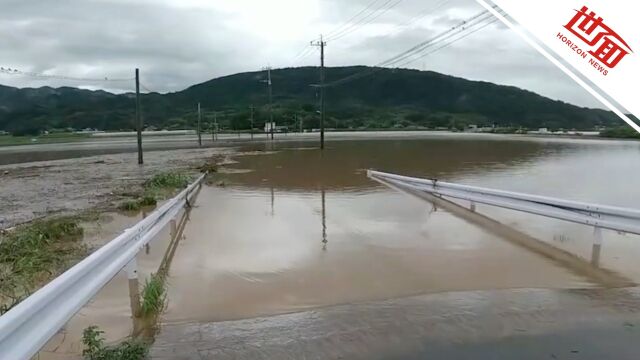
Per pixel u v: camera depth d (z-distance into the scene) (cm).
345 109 15425
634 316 523
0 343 322
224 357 436
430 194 1443
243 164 2738
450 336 477
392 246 838
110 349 438
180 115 14962
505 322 509
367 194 1484
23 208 1358
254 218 1114
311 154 3534
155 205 1325
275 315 538
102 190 1745
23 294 597
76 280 448
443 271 696
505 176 1920
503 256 768
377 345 459
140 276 681
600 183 1670
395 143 5150
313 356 439
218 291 618
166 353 444
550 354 439
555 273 680
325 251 810
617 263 719
